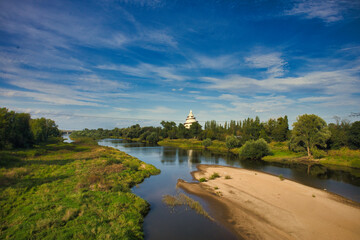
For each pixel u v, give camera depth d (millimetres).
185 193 23109
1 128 40875
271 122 88312
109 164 33281
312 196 21250
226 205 19234
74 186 20656
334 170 36094
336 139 48688
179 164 43406
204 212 17484
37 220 13375
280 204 19141
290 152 54375
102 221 14016
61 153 45750
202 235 13961
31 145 51594
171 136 126188
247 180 28000
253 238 13562
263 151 49969
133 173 30172
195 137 119938
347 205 18891
